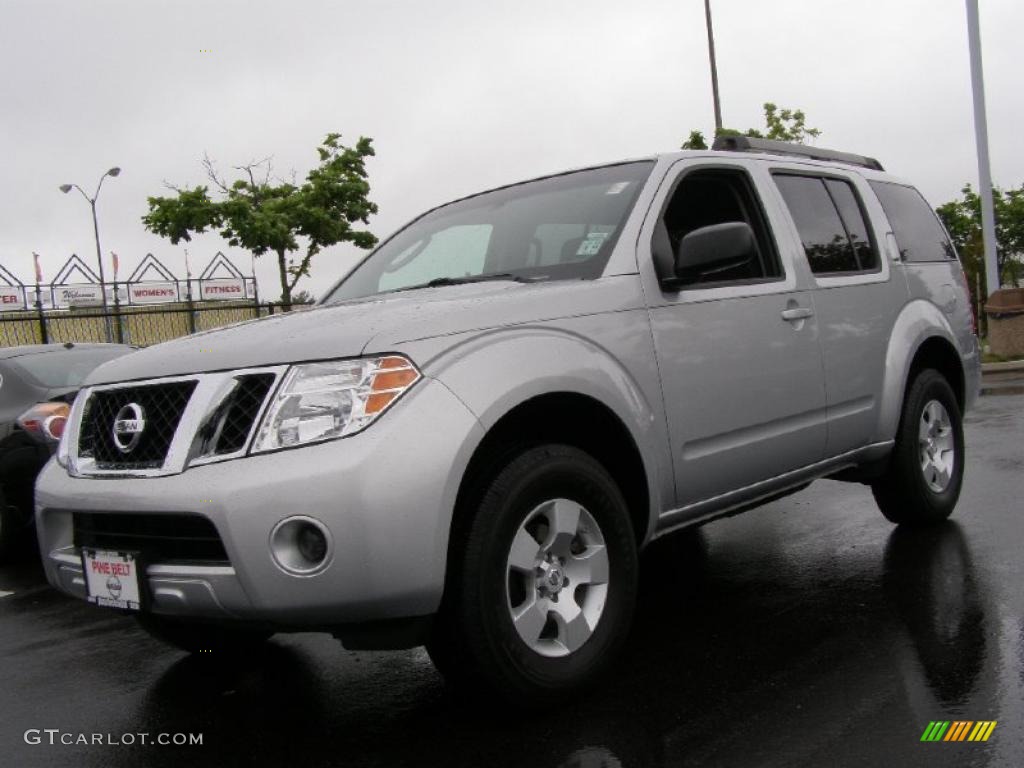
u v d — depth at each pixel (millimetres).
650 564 5102
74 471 3367
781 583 4551
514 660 3033
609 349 3492
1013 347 16406
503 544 3021
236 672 3961
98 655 4348
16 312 23172
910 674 3318
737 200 4422
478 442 2961
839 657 3533
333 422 2871
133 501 3000
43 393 6801
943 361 5594
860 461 4855
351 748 3100
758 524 5809
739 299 4066
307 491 2771
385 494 2779
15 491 6586
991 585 4234
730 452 3928
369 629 2941
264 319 3689
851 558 4879
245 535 2797
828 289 4590
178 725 3428
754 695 3244
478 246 4359
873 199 5320
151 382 3223
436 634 3027
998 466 6859
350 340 2992
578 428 3521
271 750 3150
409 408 2889
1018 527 5199
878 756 2746
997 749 2738
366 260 4953
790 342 4262
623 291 3643
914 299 5266
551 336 3326
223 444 2965
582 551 3354
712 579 4723
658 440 3613
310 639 4344
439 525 2854
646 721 3092
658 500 3639
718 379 3879
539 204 4355
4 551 6652
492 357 3107
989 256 16953
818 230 4781
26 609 5383
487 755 2939
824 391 4445
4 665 4289
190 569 2936
